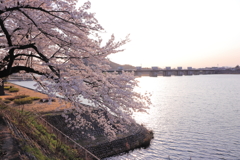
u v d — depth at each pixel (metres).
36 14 7.03
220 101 66.12
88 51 6.67
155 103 60.50
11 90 41.38
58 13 6.87
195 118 39.16
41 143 8.46
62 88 5.87
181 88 121.31
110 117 7.34
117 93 6.55
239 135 27.81
